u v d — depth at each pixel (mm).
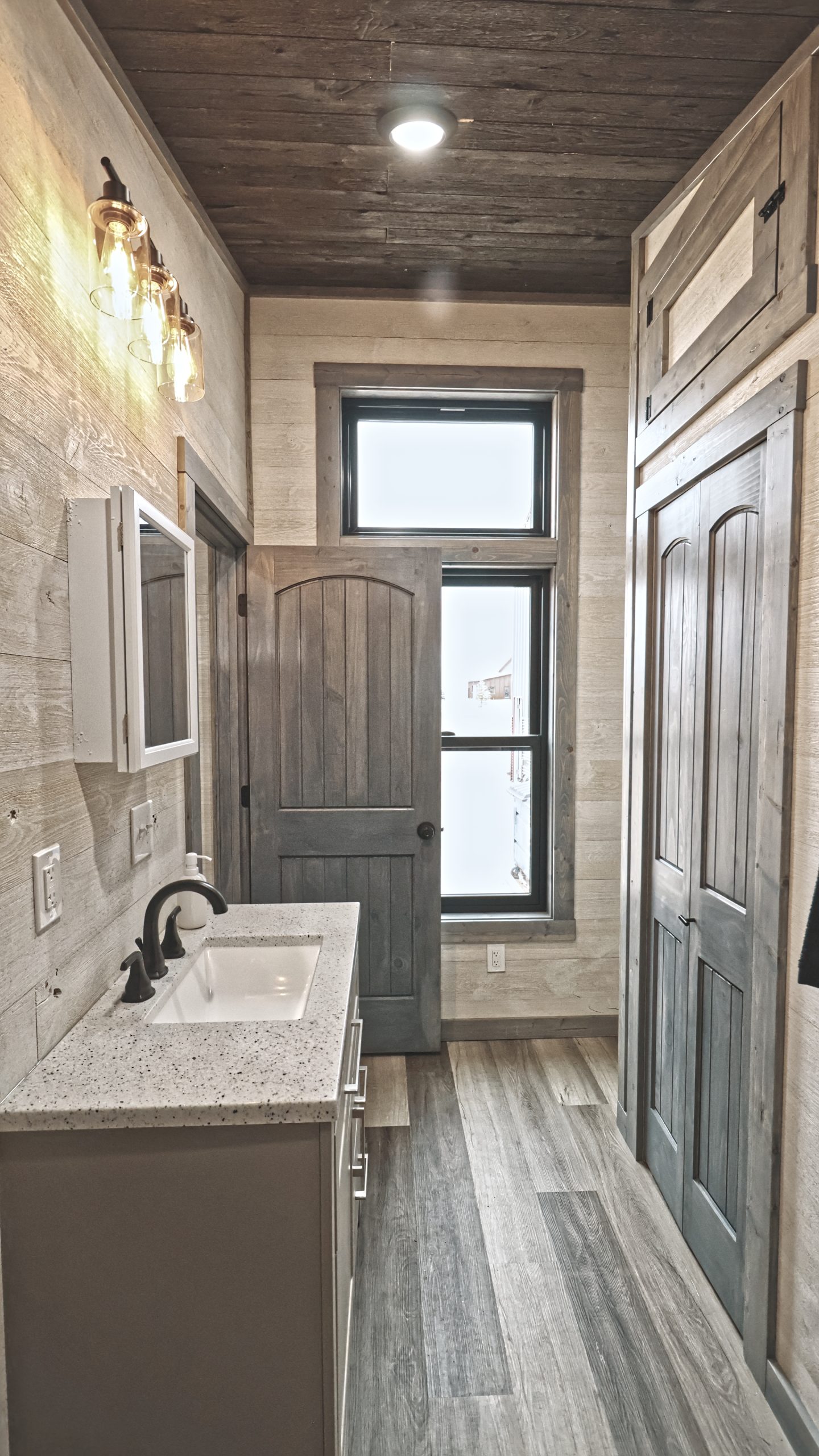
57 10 1236
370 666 2883
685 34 1630
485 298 2889
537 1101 2629
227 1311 1117
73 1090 1109
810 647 1396
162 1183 1102
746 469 1634
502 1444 1455
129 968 1438
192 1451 1134
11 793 1093
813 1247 1396
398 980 2957
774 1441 1453
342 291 2852
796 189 1416
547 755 3178
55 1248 1105
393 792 2910
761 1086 1536
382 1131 2445
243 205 2268
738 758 1684
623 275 2768
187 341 1570
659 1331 1699
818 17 1586
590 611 3035
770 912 1500
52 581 1208
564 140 1974
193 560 1754
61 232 1241
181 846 1976
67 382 1260
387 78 1747
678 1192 2006
